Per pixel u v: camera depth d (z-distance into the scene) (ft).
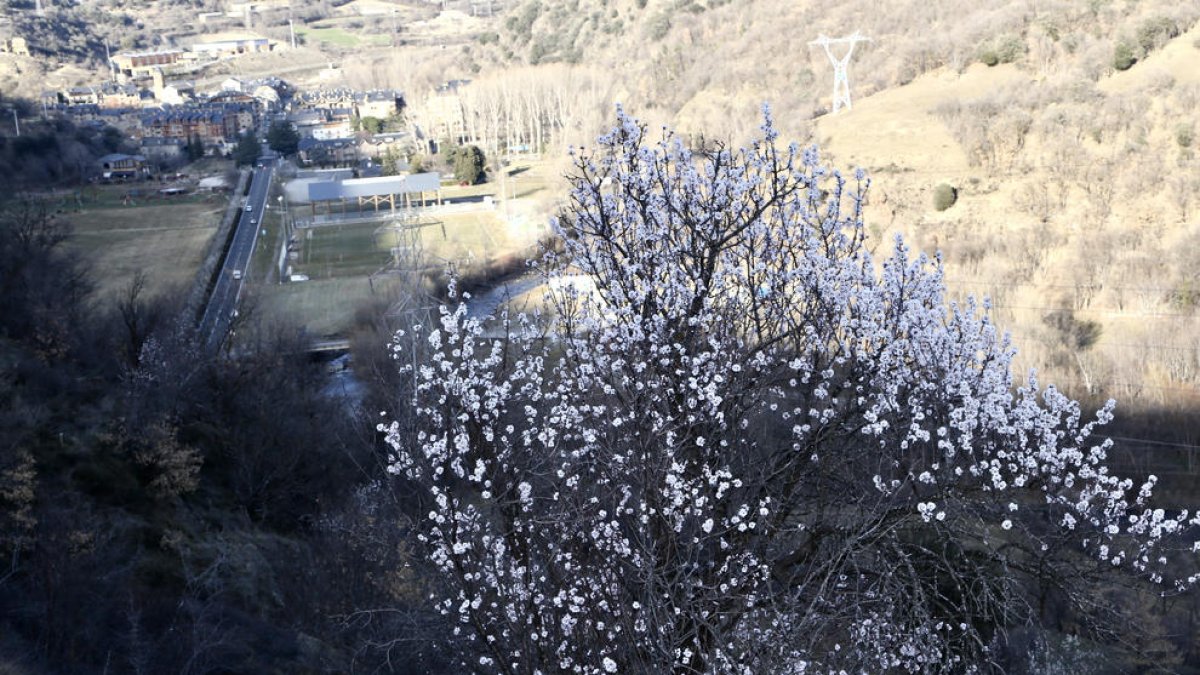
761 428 42.86
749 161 38.58
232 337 148.36
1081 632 60.13
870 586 38.01
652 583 34.65
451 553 37.93
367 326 159.22
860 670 37.24
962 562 39.24
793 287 38.52
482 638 39.91
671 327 37.93
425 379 39.68
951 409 36.78
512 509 38.99
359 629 69.77
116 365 121.08
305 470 114.83
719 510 37.93
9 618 67.26
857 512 37.99
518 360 40.98
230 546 96.89
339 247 256.11
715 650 35.91
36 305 120.16
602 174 38.81
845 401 39.34
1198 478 99.19
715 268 39.78
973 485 36.94
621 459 36.63
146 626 72.23
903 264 38.22
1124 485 37.09
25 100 458.09
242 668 68.90
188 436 110.11
